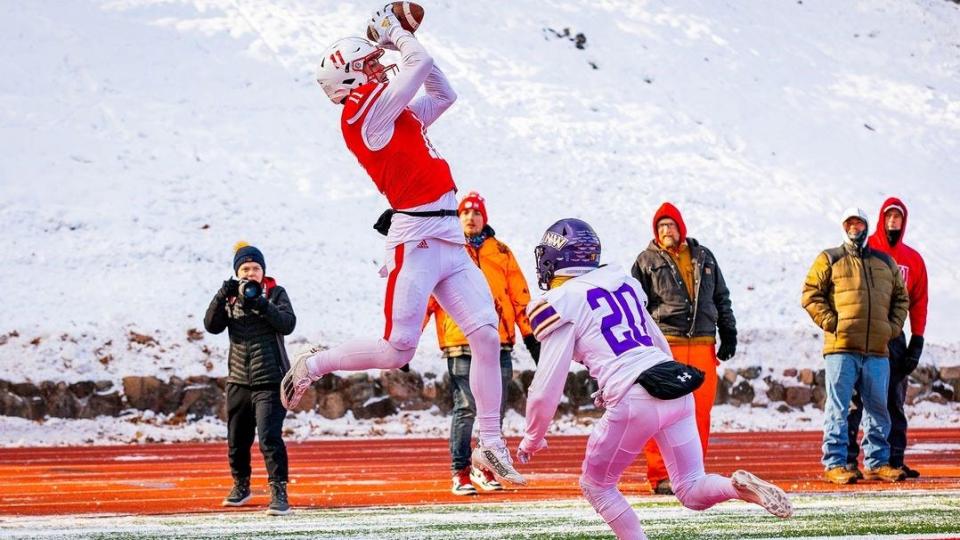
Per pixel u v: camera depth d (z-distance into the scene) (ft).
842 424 60.23
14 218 135.85
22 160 147.43
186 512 50.29
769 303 145.79
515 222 155.53
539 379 30.99
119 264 130.11
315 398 109.50
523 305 55.72
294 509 50.72
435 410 112.88
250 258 49.93
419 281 35.68
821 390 124.88
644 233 159.53
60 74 166.30
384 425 109.70
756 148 187.42
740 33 220.02
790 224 168.76
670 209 55.47
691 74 203.10
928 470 67.56
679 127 188.34
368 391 111.04
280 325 49.14
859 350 59.57
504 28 203.31
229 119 165.07
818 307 59.98
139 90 166.71
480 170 165.99
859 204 178.81
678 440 30.71
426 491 59.47
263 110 168.45
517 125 179.52
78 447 95.91
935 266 165.78
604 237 156.25
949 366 129.18
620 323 30.91
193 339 115.55
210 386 109.19
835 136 196.24
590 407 116.06
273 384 49.49
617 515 31.65
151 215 141.38
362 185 158.10
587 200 164.86
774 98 203.10
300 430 105.91
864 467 61.52
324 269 136.98
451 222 36.24
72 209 139.95
